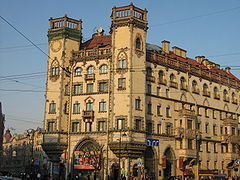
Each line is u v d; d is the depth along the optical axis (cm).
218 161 8162
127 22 6569
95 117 6631
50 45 7181
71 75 7006
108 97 6588
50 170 6794
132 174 6112
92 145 6588
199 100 7956
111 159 6316
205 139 7875
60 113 6769
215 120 8338
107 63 6731
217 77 8700
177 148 7138
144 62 6644
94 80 6794
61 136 6700
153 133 6719
